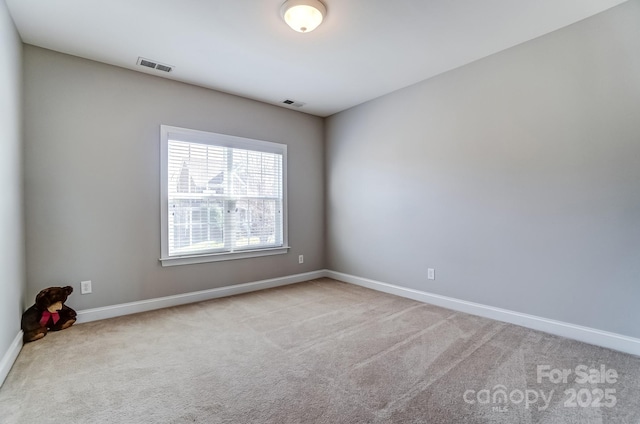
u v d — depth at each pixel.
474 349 2.23
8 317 1.99
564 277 2.45
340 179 4.43
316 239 4.62
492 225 2.86
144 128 3.12
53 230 2.67
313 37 2.52
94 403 1.63
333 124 4.53
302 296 3.64
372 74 3.23
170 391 1.74
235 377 1.88
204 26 2.36
